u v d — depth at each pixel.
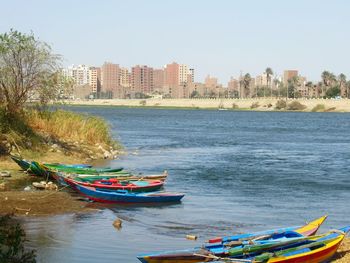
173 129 94.75
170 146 59.56
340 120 145.88
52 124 42.50
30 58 38.25
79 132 44.28
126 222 21.55
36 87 39.09
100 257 16.66
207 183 33.22
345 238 19.34
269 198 28.36
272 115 180.12
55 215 21.91
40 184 27.22
